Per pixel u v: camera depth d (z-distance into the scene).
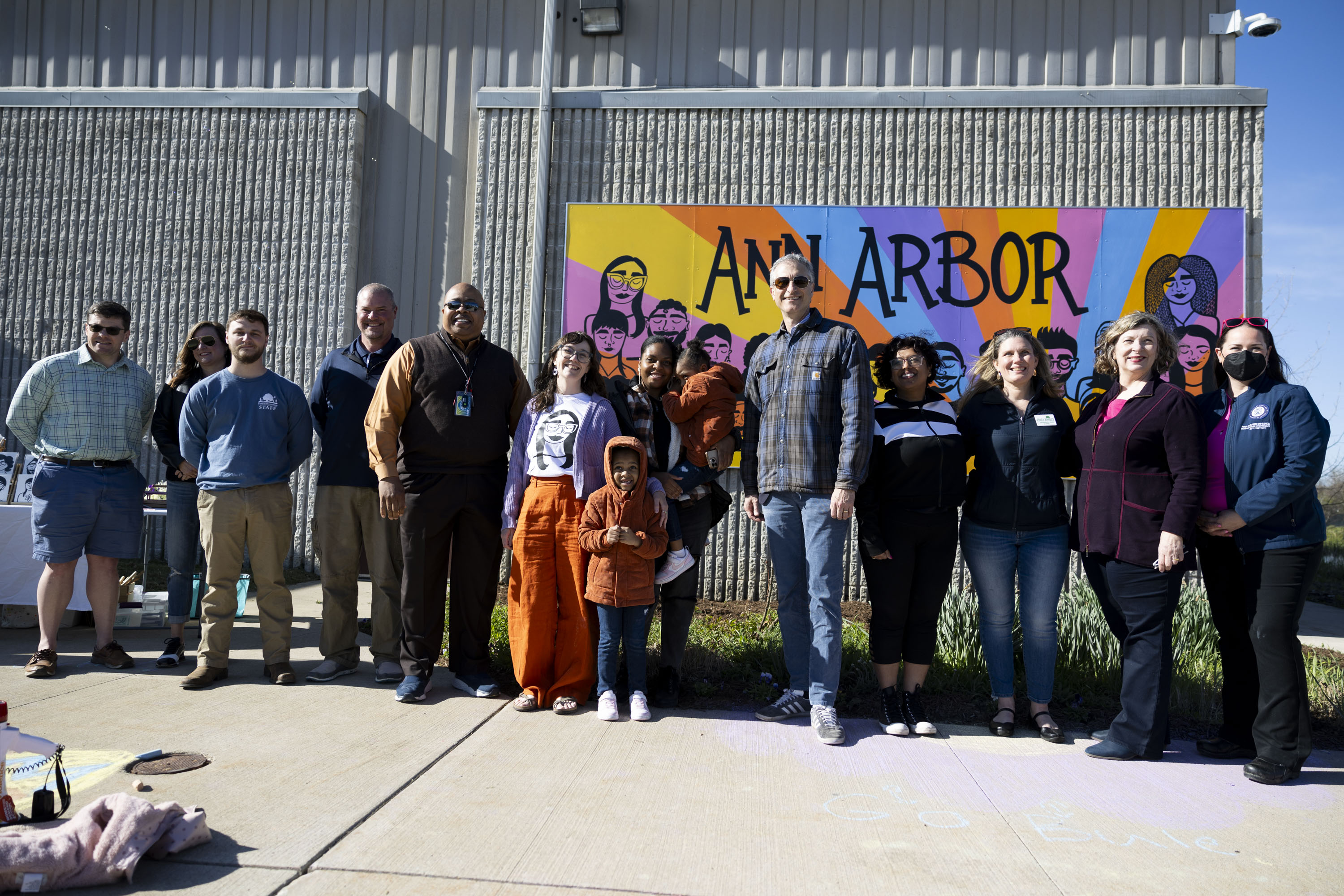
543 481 4.13
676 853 2.52
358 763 3.18
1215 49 7.20
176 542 4.87
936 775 3.27
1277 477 3.28
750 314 7.19
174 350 7.81
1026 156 7.21
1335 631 6.83
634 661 4.03
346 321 7.70
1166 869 2.51
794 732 3.76
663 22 7.66
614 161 7.52
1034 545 3.87
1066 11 7.33
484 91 7.62
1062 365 6.93
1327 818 2.93
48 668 4.38
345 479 4.48
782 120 7.41
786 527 3.95
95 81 8.12
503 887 2.29
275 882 2.29
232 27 8.05
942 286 7.05
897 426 3.88
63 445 4.46
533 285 7.38
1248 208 7.00
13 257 7.99
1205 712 4.18
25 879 2.20
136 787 2.88
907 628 3.90
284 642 4.41
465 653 4.32
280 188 7.82
